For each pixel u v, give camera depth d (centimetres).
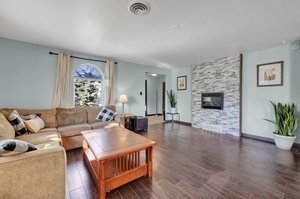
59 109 344
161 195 165
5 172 102
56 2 182
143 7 190
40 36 289
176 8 191
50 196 120
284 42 314
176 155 273
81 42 320
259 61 373
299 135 314
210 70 477
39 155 116
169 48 354
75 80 407
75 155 275
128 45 336
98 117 382
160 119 689
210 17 214
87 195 164
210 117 478
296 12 199
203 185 183
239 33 269
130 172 186
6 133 195
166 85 631
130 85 508
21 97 324
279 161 248
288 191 171
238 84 404
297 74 315
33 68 336
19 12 205
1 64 302
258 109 375
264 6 186
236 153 283
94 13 205
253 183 186
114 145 193
